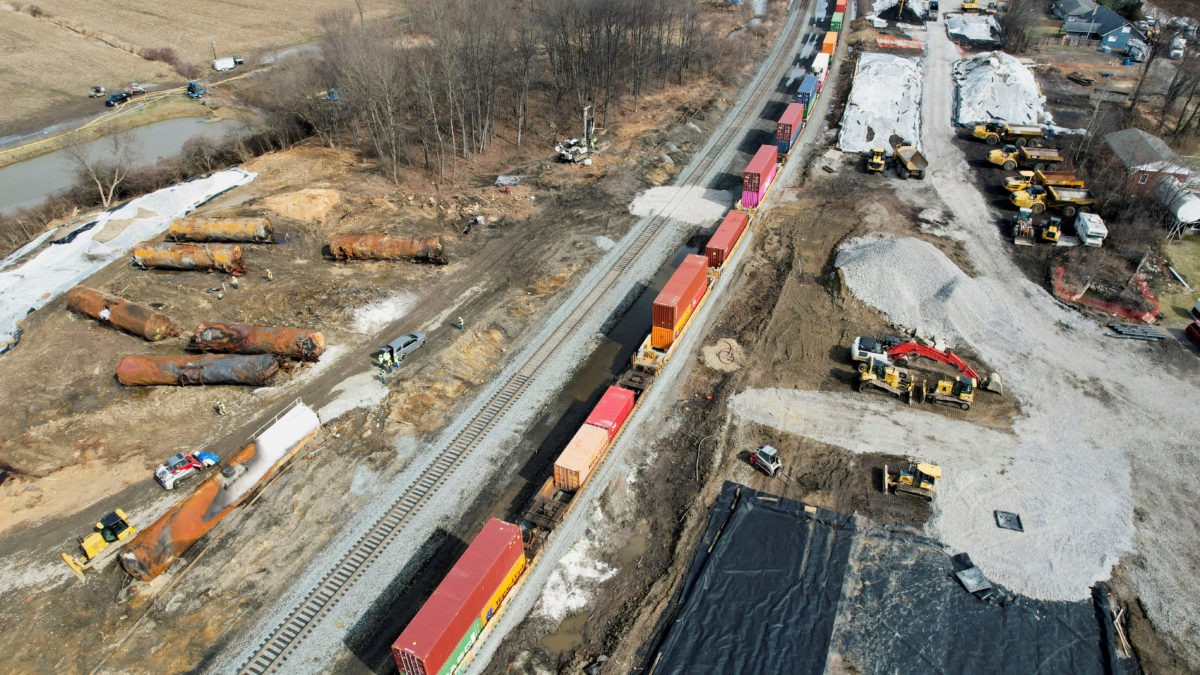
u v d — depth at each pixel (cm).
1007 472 4203
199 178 7188
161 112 9381
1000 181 7438
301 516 3953
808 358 5125
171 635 3381
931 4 12400
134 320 5041
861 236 6500
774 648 3294
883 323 5422
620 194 7300
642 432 4531
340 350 5125
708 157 8250
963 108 8875
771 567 3662
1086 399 4706
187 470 4156
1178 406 4631
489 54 7875
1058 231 6241
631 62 9725
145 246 5762
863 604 3478
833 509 3997
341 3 13500
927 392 4744
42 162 8206
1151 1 13038
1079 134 8031
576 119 8781
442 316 5500
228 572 3656
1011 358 5062
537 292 5831
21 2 12112
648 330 5456
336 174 7438
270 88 8956
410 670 2883
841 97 9556
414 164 7669
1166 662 3228
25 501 4031
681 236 6681
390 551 3766
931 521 3916
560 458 3897
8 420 4481
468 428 4547
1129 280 5750
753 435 4506
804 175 7769
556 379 4962
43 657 3294
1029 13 10694
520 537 3403
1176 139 7875
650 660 3278
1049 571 3622
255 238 6081
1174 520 3891
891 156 8050
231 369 4669
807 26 12300
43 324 5247
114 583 3606
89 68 10519
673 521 3972
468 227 6625
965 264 6084
